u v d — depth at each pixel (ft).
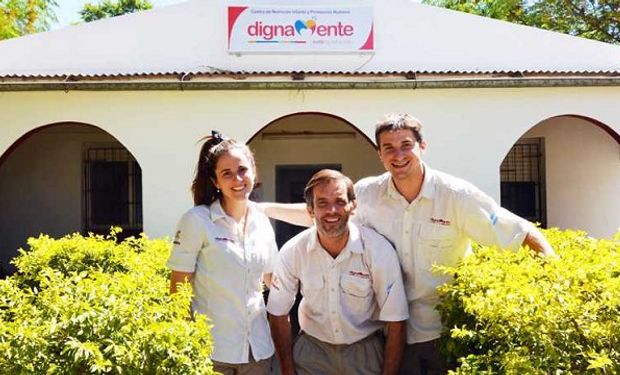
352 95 27.02
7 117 26.58
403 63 30.76
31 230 34.91
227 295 9.55
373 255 9.88
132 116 26.71
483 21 30.99
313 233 10.05
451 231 10.11
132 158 34.91
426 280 10.19
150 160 26.71
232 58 30.22
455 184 9.99
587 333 7.27
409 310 10.42
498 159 27.37
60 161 34.94
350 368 10.35
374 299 10.29
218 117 26.73
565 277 8.28
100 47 30.14
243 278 9.65
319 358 10.53
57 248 17.51
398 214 10.22
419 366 10.52
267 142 35.24
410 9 30.78
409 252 10.20
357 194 10.71
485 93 27.32
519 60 31.12
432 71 30.22
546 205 34.50
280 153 35.29
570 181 32.99
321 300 10.14
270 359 10.20
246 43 30.04
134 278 9.90
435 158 27.20
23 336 7.06
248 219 10.03
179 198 26.58
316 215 9.43
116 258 17.20
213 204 9.83
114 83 26.09
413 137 9.71
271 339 10.23
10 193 34.91
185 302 8.66
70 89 26.13
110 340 7.23
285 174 35.70
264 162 35.22
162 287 10.03
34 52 30.07
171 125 26.71
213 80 27.43
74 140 34.94
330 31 30.35
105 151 34.99
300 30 30.19
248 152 9.84
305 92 26.91
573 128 32.65
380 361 10.48
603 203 30.96
